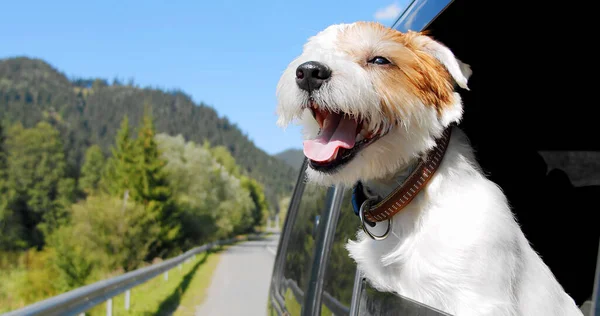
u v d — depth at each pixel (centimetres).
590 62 63
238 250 980
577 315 51
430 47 56
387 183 52
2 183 1534
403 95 51
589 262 67
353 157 51
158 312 277
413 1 59
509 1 51
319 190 83
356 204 53
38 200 1580
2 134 1678
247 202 2070
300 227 97
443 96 53
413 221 48
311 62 53
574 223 69
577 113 71
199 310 290
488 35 60
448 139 52
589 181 72
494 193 49
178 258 491
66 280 654
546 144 75
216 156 2669
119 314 257
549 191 71
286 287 96
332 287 64
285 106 57
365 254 52
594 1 51
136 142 1126
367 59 55
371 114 51
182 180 1324
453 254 45
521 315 46
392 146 50
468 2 51
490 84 69
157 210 1038
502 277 44
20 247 1449
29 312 126
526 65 65
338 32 60
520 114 73
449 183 48
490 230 45
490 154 74
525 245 50
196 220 1295
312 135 59
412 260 47
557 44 60
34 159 1642
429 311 39
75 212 798
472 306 43
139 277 296
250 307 300
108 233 775
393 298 46
